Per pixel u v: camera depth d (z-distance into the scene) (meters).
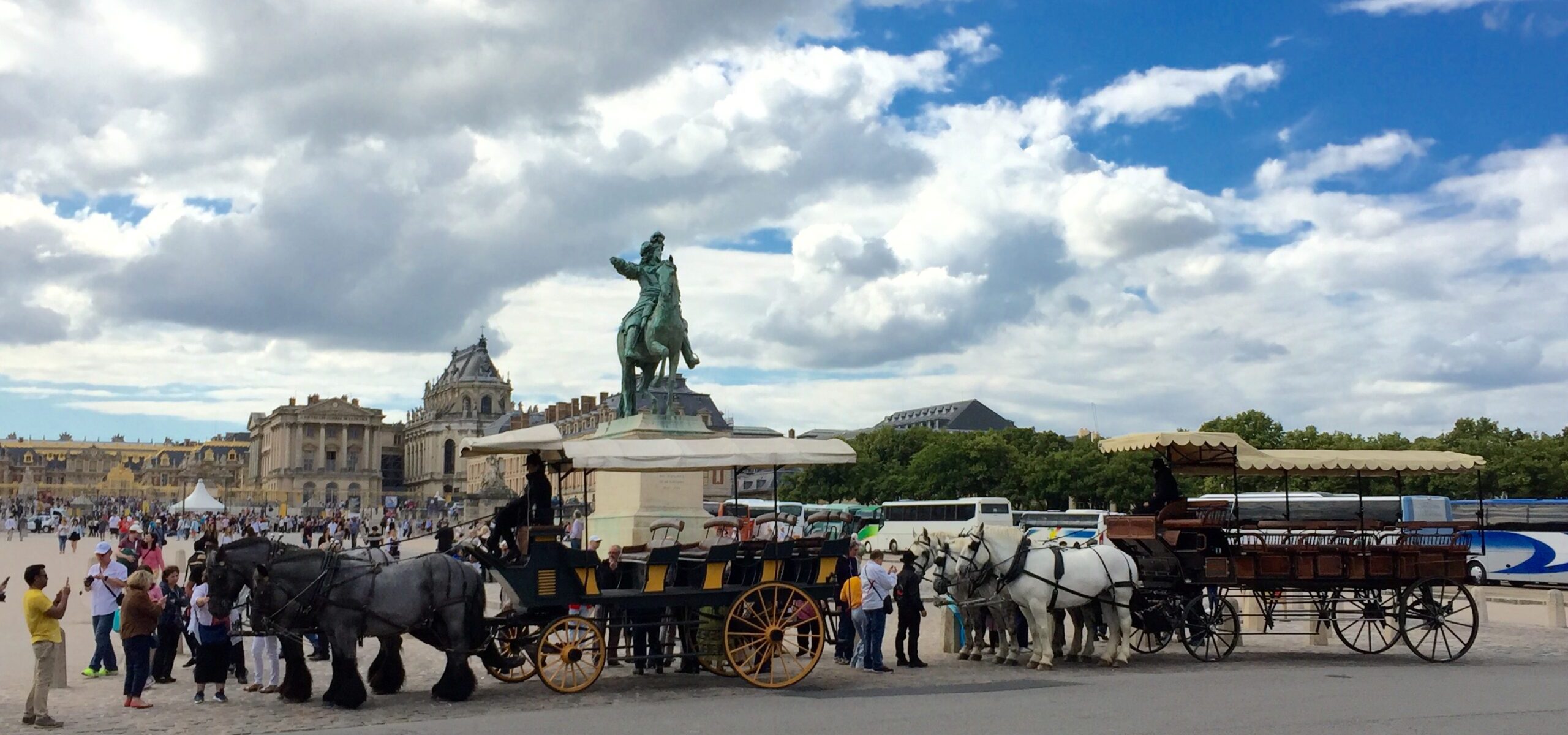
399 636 22.72
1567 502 58.44
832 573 24.92
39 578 19.94
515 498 24.27
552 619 23.52
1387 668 26.92
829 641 28.33
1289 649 31.88
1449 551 29.14
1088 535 75.75
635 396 42.59
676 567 24.25
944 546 27.55
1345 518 49.75
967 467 125.94
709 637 25.31
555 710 20.94
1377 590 29.55
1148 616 28.81
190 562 26.83
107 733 19.28
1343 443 104.31
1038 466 121.38
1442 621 28.88
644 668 25.67
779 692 23.16
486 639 22.97
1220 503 30.70
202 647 22.41
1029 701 21.45
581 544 33.44
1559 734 17.83
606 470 23.97
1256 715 19.61
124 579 26.92
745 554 24.77
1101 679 24.89
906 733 18.17
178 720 20.44
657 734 18.28
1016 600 27.30
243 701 22.59
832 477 139.62
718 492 153.75
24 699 23.19
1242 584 28.44
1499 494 97.25
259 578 21.64
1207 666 27.39
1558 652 30.77
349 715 20.78
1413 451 30.66
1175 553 28.88
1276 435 108.25
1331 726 18.48
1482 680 24.38
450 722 19.88
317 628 21.89
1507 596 51.31
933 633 36.28
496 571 23.20
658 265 42.00
